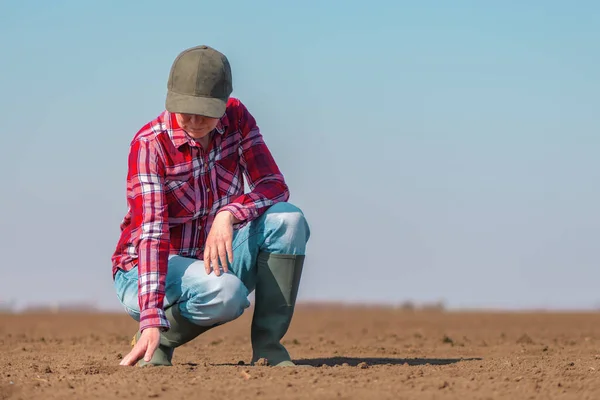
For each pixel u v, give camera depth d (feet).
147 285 18.85
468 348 31.22
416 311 77.97
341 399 15.71
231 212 19.31
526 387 17.02
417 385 17.21
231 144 20.12
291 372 18.80
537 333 42.34
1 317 62.39
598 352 28.30
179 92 18.47
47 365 22.49
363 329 46.78
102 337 37.17
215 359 25.63
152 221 19.01
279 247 19.95
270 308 20.27
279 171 20.58
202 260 20.44
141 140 19.26
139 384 17.16
